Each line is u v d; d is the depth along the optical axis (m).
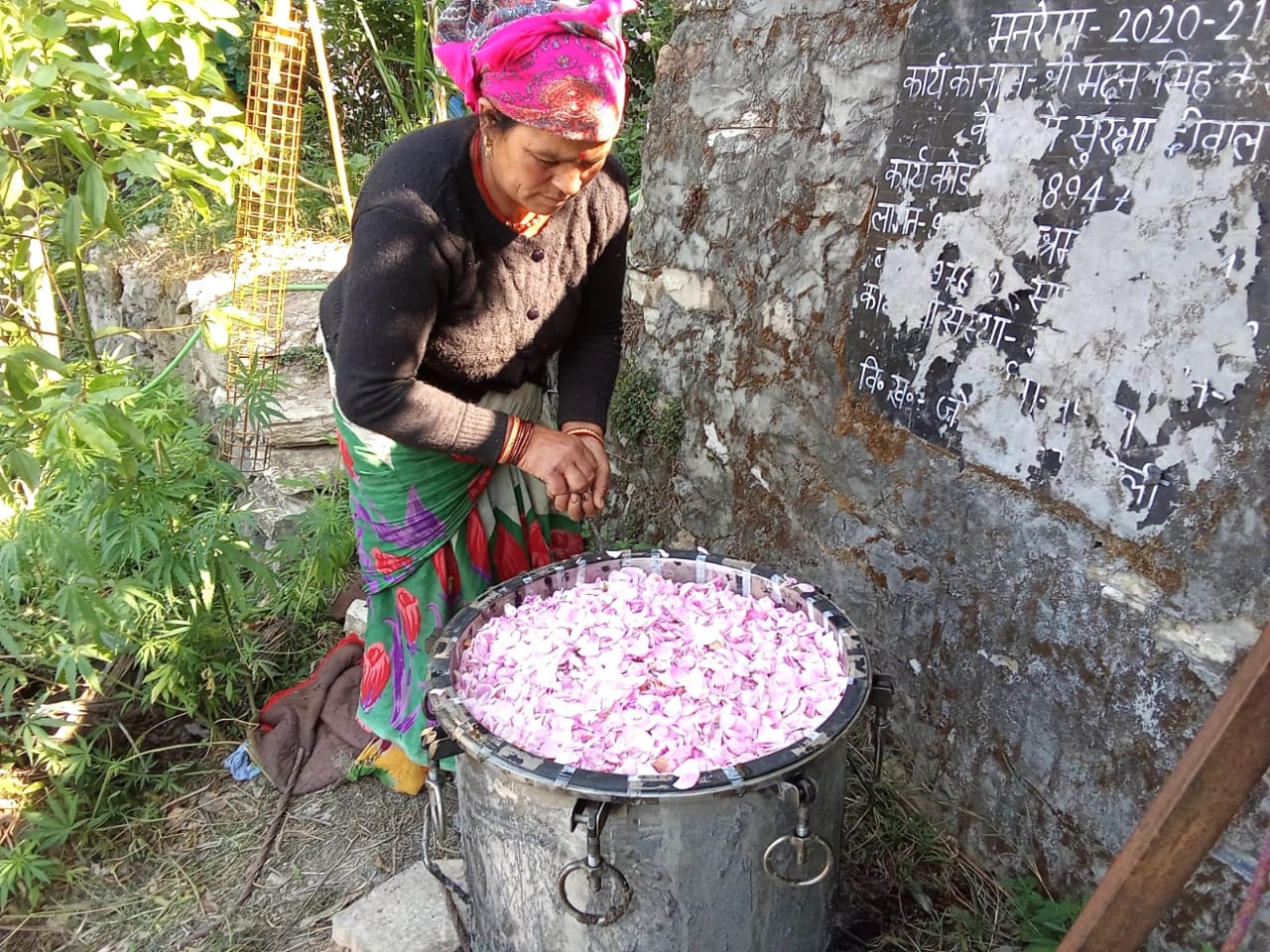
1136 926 1.06
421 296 1.58
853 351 2.13
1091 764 1.71
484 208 1.60
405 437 1.67
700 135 2.54
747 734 1.35
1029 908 1.78
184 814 2.23
